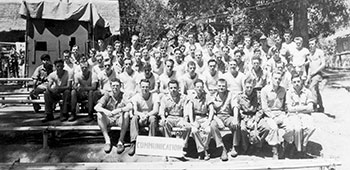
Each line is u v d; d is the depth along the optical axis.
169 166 6.58
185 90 7.97
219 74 7.94
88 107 8.36
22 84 15.21
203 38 10.26
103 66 9.04
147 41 10.48
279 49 9.76
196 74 7.96
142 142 7.11
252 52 9.89
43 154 7.52
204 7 24.73
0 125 8.08
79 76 8.52
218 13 24.41
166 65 8.09
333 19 24.48
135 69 8.73
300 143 7.12
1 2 16.42
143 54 9.48
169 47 10.79
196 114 7.43
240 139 7.39
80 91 8.59
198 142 7.11
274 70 8.38
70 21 15.17
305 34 19.36
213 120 7.25
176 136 7.31
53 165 6.65
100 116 7.46
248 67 8.96
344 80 16.52
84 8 14.44
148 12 31.70
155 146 7.08
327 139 8.20
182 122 7.22
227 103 7.38
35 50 14.94
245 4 22.50
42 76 9.72
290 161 6.77
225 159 7.12
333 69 23.48
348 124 8.97
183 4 26.23
